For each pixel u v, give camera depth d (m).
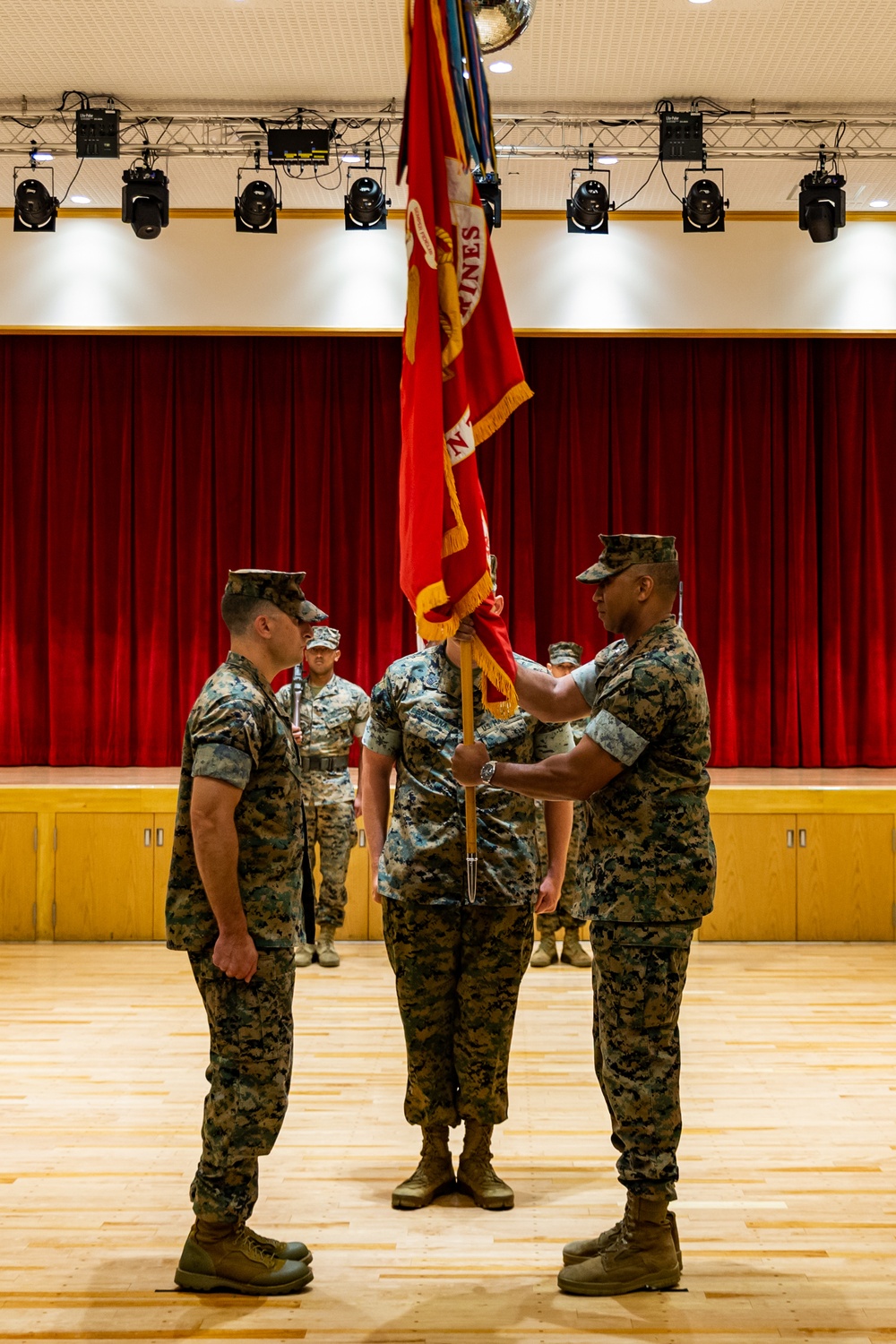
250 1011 2.49
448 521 2.57
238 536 8.05
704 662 8.10
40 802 6.21
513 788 2.57
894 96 6.14
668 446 8.09
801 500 8.00
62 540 8.02
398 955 2.96
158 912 6.19
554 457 8.13
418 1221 2.89
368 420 8.06
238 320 7.10
